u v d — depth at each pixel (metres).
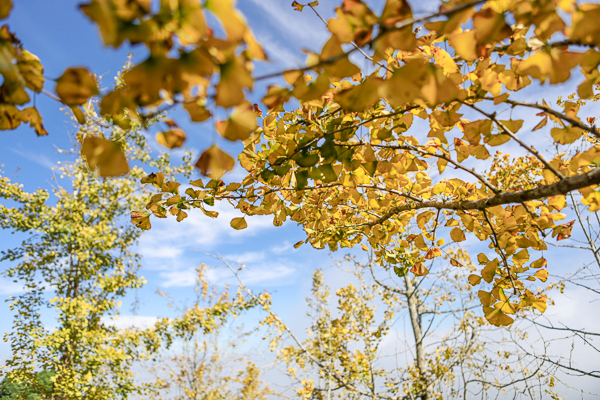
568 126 0.98
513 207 1.42
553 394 4.09
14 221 6.52
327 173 1.23
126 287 7.57
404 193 1.69
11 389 6.26
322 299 7.18
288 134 1.40
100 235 7.24
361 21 0.54
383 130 1.20
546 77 0.73
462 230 1.76
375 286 6.70
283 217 1.73
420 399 5.45
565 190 0.93
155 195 1.45
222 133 0.62
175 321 7.09
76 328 6.21
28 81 0.60
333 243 2.31
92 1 0.39
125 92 0.56
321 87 0.61
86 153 0.58
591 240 3.44
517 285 1.40
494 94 0.96
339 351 6.52
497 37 0.63
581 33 0.62
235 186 1.48
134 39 0.43
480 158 1.17
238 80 0.47
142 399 6.97
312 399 5.82
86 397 6.39
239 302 7.16
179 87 0.49
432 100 0.57
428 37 1.02
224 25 0.41
